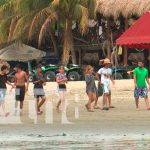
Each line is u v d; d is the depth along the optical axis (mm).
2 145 35531
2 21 118688
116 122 48031
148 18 69312
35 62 121812
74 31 119438
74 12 111562
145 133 41250
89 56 119750
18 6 115312
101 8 106750
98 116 52812
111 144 35469
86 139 38250
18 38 116438
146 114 54062
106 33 113750
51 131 42969
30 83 85625
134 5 102375
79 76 99500
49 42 125312
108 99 60594
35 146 34844
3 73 52906
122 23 113625
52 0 115312
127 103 65312
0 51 117188
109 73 58594
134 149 33094
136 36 69500
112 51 112500
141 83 57625
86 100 69125
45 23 112438
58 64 112688
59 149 33375
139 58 112000
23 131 43094
